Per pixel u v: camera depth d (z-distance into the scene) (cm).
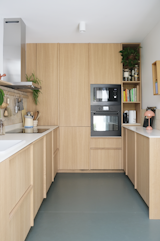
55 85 396
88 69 395
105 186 324
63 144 397
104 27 321
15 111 309
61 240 183
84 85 396
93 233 195
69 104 397
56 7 258
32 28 324
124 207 252
